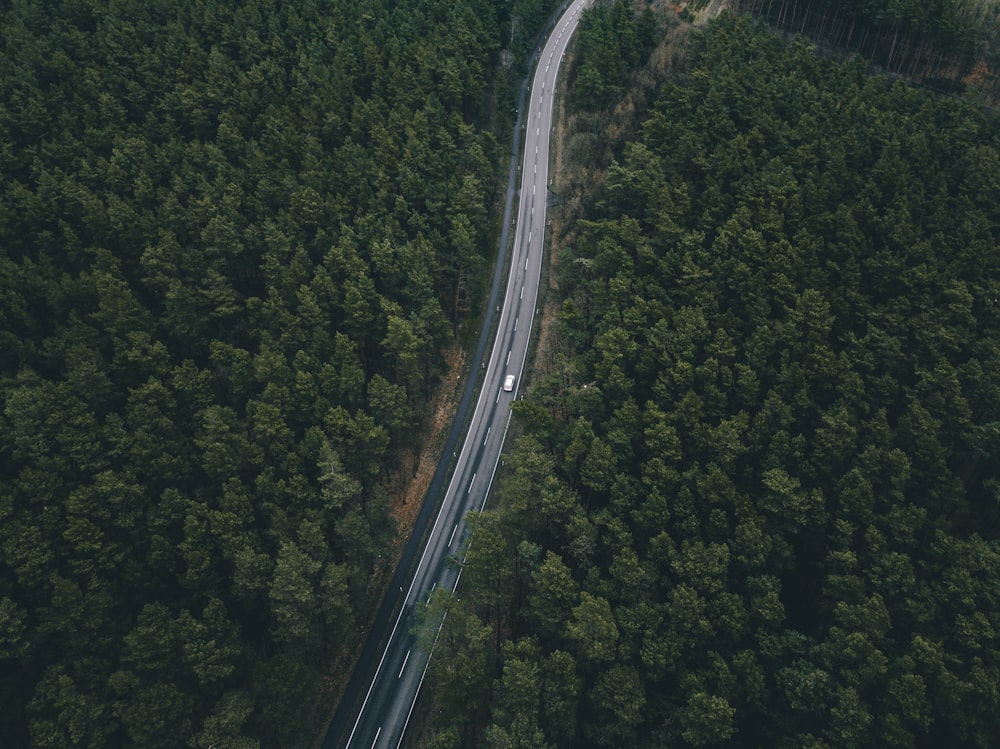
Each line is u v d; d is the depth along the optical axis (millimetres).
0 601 64375
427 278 95188
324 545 74688
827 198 92750
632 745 67750
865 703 64250
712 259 90938
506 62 133250
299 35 124625
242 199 98500
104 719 64125
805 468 75812
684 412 77875
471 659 67812
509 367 102625
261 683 69375
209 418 76312
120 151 99000
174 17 124250
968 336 81375
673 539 74188
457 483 92750
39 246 90812
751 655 67312
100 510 70062
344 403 86625
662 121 104875
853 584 69125
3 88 102188
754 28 126125
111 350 83938
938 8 115188
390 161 104812
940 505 74062
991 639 64938
